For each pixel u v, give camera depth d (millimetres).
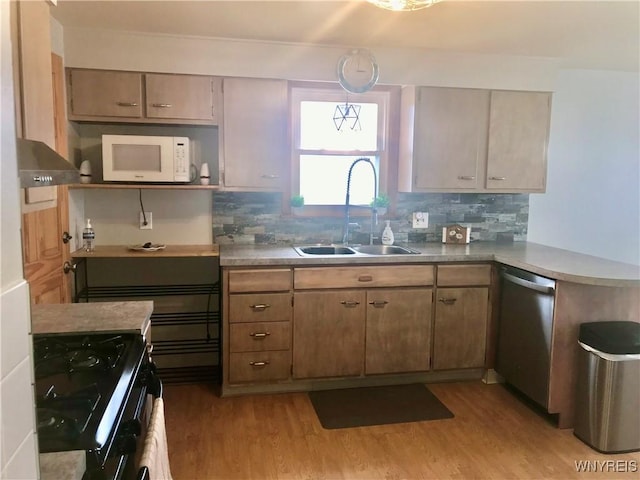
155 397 1643
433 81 3422
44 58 1564
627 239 4254
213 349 3570
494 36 3029
